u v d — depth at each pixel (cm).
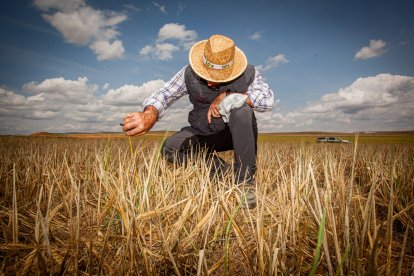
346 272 130
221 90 285
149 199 198
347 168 483
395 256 152
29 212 200
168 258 141
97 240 157
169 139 318
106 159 250
